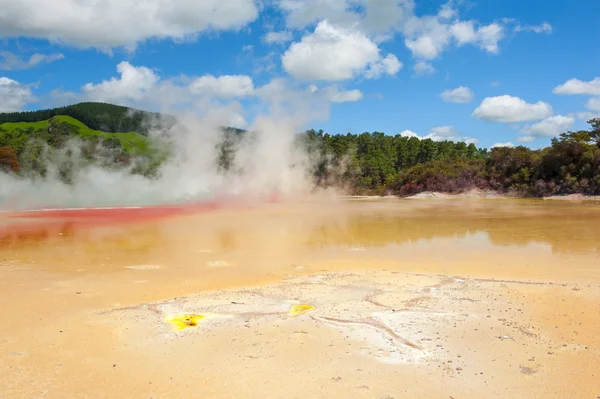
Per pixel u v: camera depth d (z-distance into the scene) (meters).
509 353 7.86
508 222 27.75
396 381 6.96
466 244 19.67
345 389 6.73
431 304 10.69
